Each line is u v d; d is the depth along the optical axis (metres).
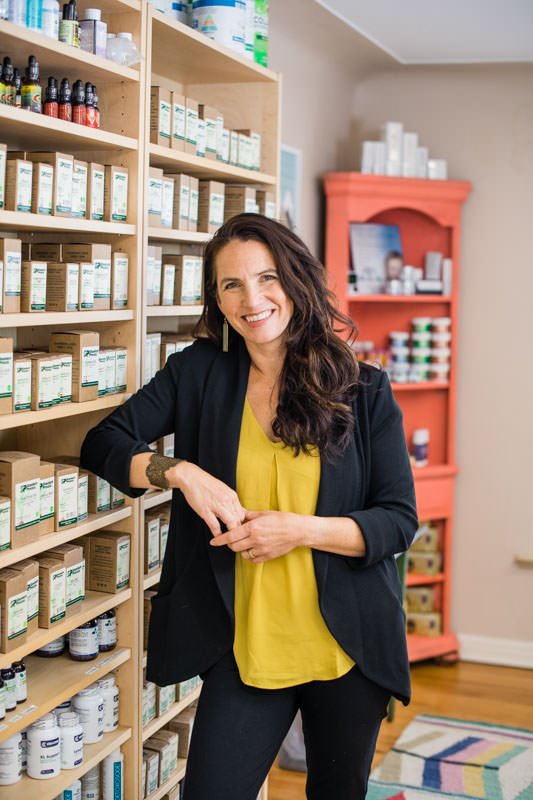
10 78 1.94
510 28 3.90
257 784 1.96
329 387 1.94
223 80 2.94
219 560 1.96
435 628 4.52
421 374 4.44
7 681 2.05
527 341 4.45
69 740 2.27
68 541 2.38
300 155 4.14
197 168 2.62
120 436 2.04
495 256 4.46
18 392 2.00
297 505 1.95
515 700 4.09
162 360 2.62
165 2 2.63
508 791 3.24
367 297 4.27
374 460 2.00
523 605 4.54
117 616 2.45
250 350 1.99
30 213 1.98
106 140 2.17
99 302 2.25
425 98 4.52
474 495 4.58
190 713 2.85
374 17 3.76
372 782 3.30
